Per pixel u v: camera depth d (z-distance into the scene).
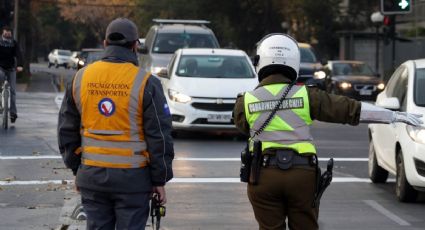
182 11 102.69
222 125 31.34
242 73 33.44
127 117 10.34
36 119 36.53
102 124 10.35
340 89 59.09
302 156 10.29
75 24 180.75
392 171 20.42
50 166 24.03
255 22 100.81
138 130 10.41
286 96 10.47
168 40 45.47
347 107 10.39
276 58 10.67
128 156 10.35
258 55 10.89
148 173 10.52
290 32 99.88
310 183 10.28
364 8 100.69
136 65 10.70
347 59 94.88
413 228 16.78
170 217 17.45
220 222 17.08
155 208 10.90
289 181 10.20
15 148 27.50
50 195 19.64
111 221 10.64
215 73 33.31
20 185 20.98
